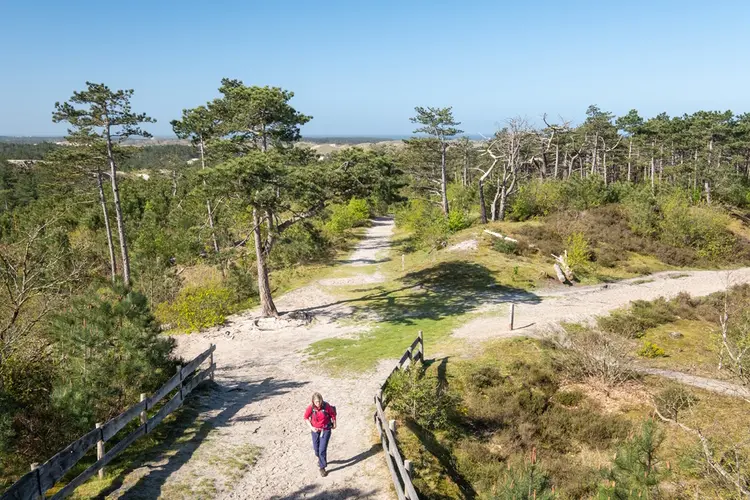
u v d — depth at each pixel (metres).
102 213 53.28
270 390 15.66
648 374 17.80
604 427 14.28
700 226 41.56
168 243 41.16
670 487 11.48
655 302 26.31
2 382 10.51
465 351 19.31
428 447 11.89
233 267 31.22
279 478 9.98
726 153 73.50
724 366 17.28
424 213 51.16
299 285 32.91
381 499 9.17
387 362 18.14
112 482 9.45
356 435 12.06
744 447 12.86
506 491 8.95
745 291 28.73
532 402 15.56
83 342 11.70
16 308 12.94
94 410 10.98
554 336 20.28
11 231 51.66
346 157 24.38
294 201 23.14
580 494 11.31
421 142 50.47
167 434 11.90
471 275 32.22
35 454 10.19
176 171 70.75
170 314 24.72
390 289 30.98
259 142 24.66
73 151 34.69
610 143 77.94
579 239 35.31
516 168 48.94
